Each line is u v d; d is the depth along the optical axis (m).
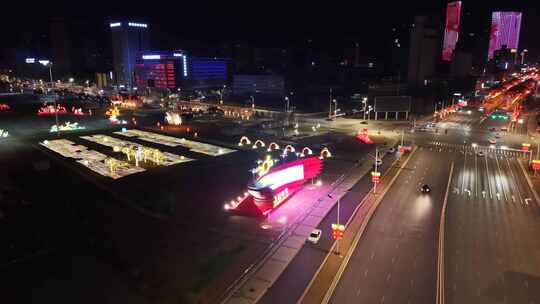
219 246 69.56
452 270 61.53
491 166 119.75
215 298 55.06
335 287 57.56
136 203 90.50
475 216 81.88
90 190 99.75
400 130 181.12
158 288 57.28
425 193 95.56
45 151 143.50
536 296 55.03
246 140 156.25
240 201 83.44
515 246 69.00
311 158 101.12
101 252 67.62
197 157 134.25
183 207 87.88
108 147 150.38
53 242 71.25
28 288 57.50
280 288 57.44
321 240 71.50
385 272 61.22
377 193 95.81
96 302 54.38
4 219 81.19
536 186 100.56
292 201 90.88
